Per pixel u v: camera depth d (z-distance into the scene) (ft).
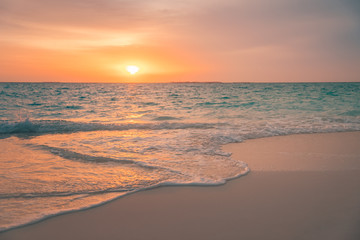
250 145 23.67
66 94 116.16
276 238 8.54
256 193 12.50
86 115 49.90
